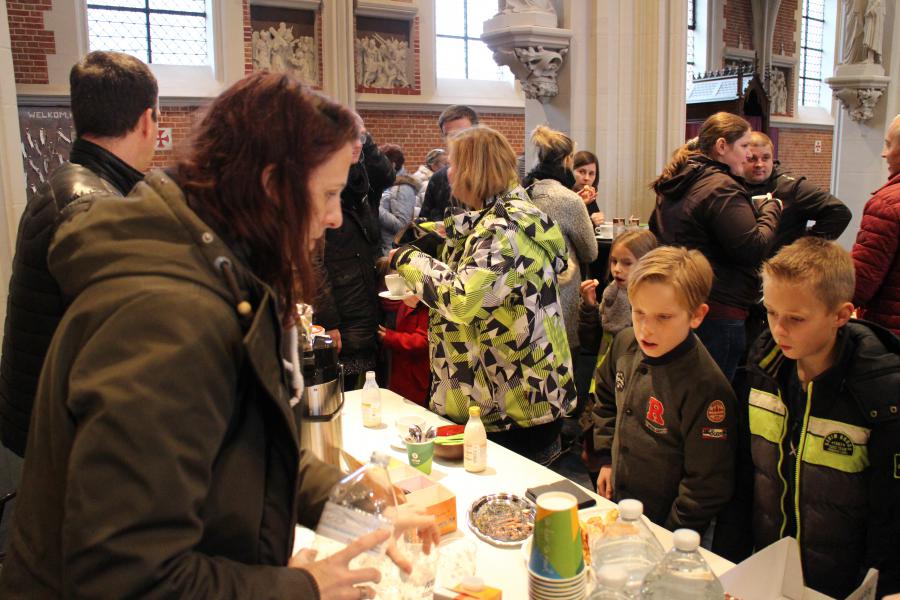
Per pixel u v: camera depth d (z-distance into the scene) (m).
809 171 13.10
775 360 1.54
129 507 0.70
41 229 1.51
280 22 7.09
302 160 0.82
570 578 1.08
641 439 1.76
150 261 0.77
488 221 1.98
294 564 0.96
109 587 0.70
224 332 0.77
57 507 0.81
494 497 1.60
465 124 4.00
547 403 2.12
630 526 1.17
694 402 1.64
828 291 1.37
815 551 1.49
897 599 1.17
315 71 7.27
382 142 8.41
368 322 3.16
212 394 0.76
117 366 0.72
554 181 3.22
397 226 5.00
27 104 6.01
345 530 0.97
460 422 2.20
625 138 5.74
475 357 2.12
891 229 2.64
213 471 0.81
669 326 1.64
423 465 1.76
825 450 1.45
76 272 0.79
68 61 6.15
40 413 0.82
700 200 2.80
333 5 7.06
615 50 5.59
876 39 7.93
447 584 1.25
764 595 1.19
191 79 6.85
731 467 1.63
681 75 5.76
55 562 0.81
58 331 0.79
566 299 3.25
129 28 6.84
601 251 4.05
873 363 1.38
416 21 8.42
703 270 1.65
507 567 1.36
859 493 1.43
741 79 8.51
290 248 0.84
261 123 0.81
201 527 0.76
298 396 0.95
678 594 0.98
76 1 6.15
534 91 5.59
